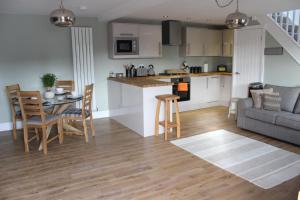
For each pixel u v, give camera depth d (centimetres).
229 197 269
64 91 502
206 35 712
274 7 465
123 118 549
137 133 491
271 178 307
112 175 322
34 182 307
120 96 552
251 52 599
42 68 542
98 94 611
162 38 652
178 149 404
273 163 349
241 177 311
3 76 511
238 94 648
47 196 277
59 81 529
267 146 412
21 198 274
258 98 481
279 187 287
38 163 360
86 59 575
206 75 703
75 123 554
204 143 429
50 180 311
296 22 522
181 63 724
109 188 291
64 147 421
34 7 452
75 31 554
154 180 307
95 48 591
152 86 463
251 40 595
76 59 563
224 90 730
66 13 308
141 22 632
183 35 691
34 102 383
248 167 338
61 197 274
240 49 627
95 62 595
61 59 557
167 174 322
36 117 411
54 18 307
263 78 579
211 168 336
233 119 589
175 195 274
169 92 486
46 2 416
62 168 344
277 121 429
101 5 459
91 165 352
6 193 284
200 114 640
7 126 526
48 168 344
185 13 537
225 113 649
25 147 407
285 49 524
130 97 505
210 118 599
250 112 477
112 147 419
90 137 471
